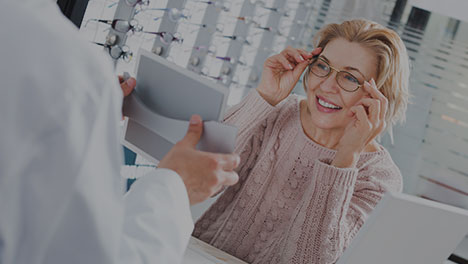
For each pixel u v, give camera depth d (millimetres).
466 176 1706
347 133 1696
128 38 1907
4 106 348
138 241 522
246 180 1811
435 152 1718
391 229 1027
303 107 1754
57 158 374
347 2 1721
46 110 360
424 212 1004
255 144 1804
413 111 1716
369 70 1685
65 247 417
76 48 379
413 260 1107
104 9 1889
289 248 1733
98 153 409
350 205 1708
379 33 1681
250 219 1806
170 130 1016
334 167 1679
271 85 1799
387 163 1716
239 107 1835
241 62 1841
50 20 377
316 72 1737
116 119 422
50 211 384
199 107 982
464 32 1677
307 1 1766
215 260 1571
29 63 355
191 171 705
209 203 1855
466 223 1055
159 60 1047
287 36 1791
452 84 1699
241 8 1854
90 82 386
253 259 1796
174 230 563
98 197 418
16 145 354
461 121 1703
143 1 1875
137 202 562
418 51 1700
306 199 1718
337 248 1677
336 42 1719
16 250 383
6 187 358
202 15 1894
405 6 1683
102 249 429
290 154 1763
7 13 359
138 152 1137
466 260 1862
